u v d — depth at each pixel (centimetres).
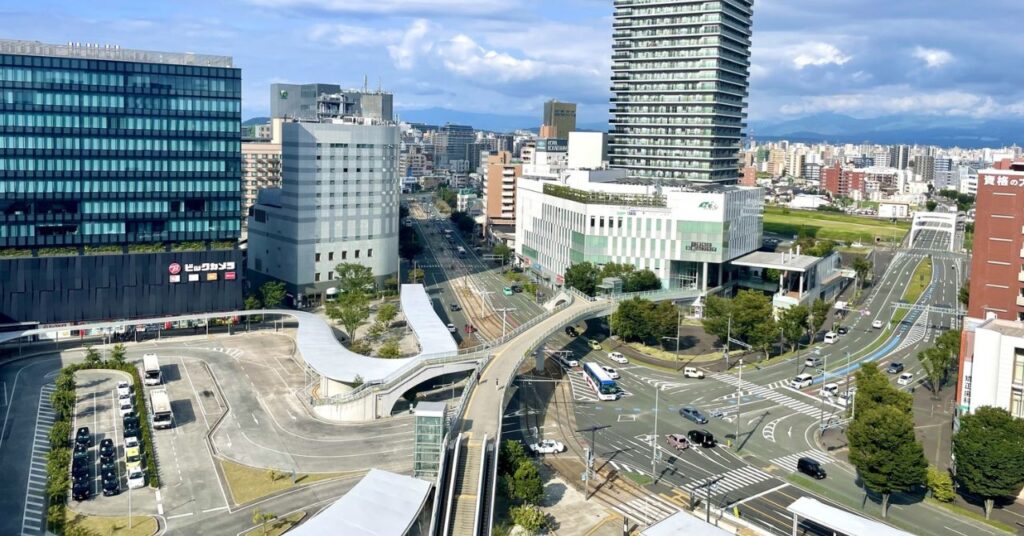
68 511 11831
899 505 12712
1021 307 16762
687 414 16662
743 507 12550
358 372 17188
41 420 15462
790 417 16900
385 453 14275
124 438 14450
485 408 14512
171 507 12056
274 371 19100
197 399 16950
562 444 14875
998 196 16838
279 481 13050
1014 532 11819
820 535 11594
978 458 11969
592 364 19062
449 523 11038
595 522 12012
